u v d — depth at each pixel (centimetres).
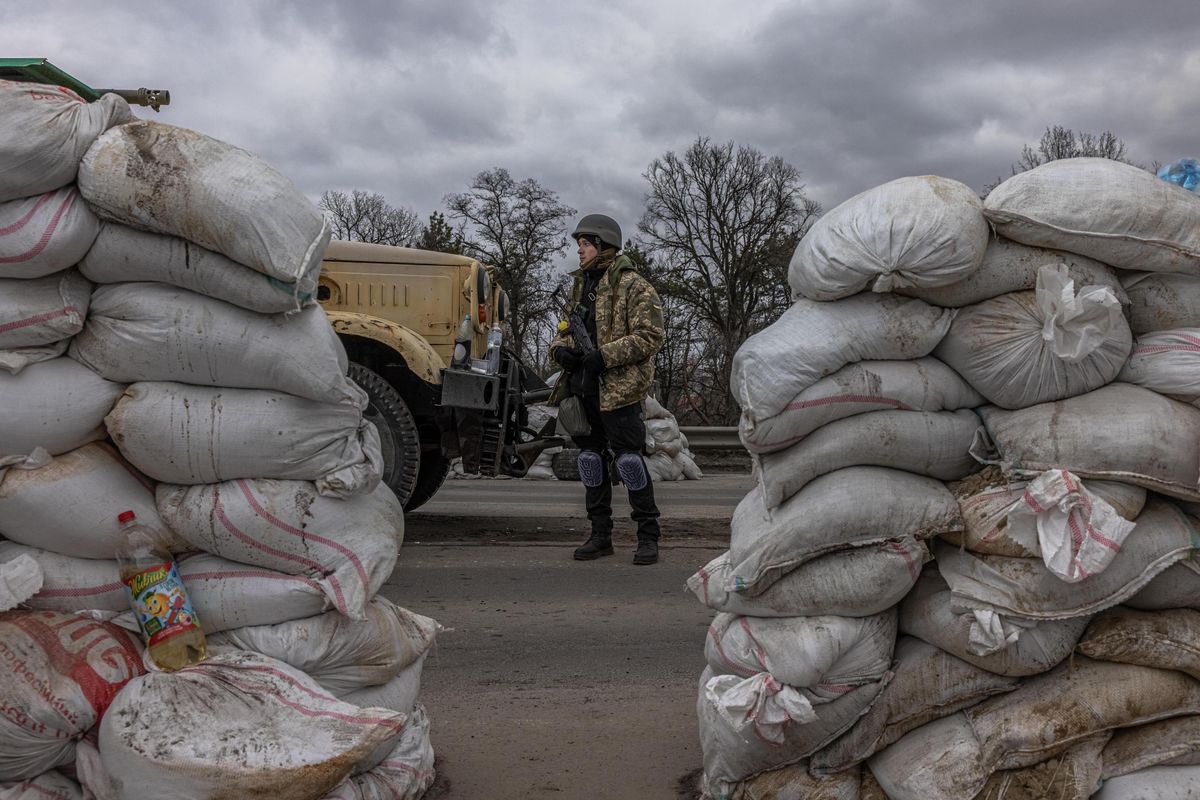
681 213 3319
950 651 250
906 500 250
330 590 252
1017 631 239
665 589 557
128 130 234
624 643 455
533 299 3369
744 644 258
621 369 584
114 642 239
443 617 497
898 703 253
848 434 256
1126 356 247
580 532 734
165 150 232
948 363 260
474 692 388
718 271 3316
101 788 223
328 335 256
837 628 248
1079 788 233
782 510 260
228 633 255
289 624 254
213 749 218
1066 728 233
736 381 267
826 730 252
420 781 275
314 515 254
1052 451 240
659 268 3338
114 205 231
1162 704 238
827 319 256
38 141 225
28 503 240
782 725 250
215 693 229
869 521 248
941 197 244
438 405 680
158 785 216
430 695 384
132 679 233
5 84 230
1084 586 237
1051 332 238
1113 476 237
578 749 328
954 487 261
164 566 246
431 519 788
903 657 257
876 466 259
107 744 220
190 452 246
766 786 260
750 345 264
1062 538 232
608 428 595
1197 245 244
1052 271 240
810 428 258
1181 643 239
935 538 259
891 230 239
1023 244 249
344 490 257
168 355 245
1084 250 246
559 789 296
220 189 230
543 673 412
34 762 223
